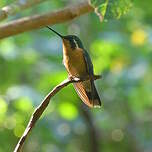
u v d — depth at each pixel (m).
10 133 14.33
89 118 15.48
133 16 14.95
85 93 7.62
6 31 7.77
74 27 14.90
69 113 14.72
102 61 15.23
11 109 14.23
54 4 14.23
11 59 14.23
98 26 15.09
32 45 14.66
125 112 16.58
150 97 15.59
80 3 8.00
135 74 15.34
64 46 8.44
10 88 14.21
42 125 15.34
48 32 14.78
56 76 14.26
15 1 7.85
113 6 5.71
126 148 16.98
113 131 16.80
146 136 16.80
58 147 15.66
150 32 15.11
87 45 14.98
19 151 5.46
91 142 15.78
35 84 14.54
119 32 15.31
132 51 15.26
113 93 15.83
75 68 8.30
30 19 7.84
